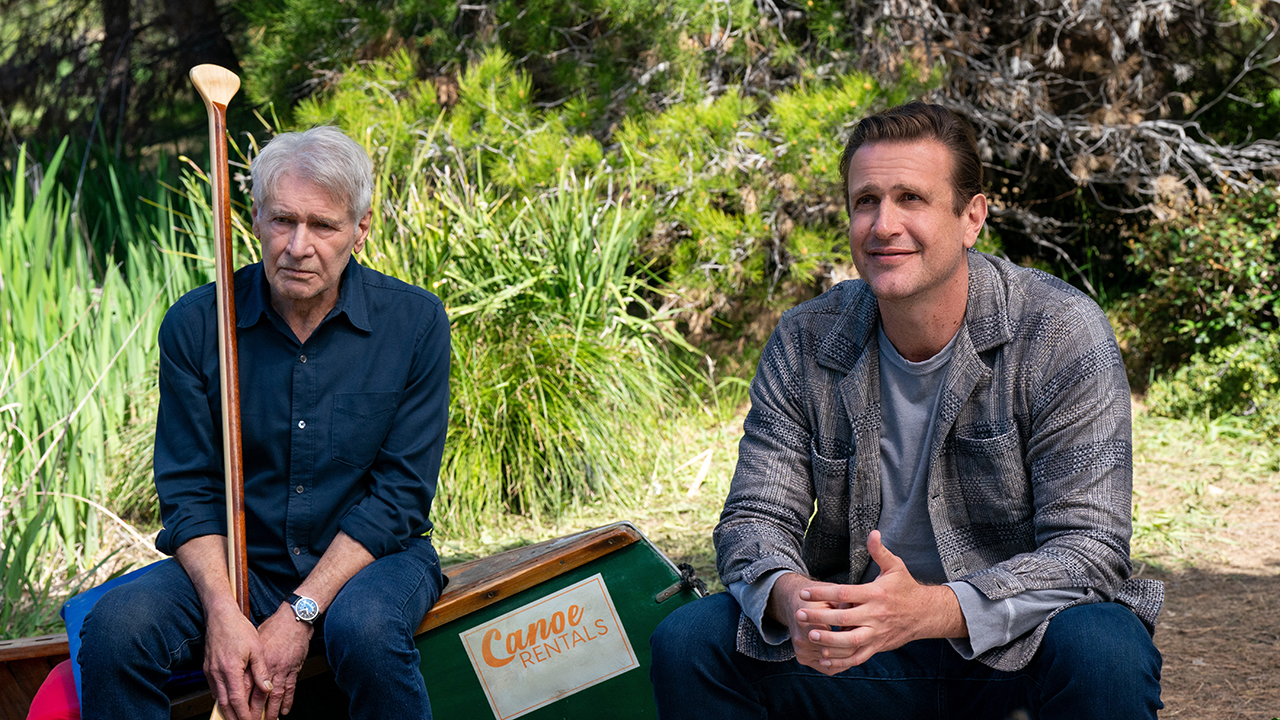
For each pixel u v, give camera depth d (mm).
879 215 2029
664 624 2131
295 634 2229
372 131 6590
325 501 2436
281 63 7766
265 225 2350
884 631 1844
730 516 2244
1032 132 7414
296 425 2422
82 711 2156
